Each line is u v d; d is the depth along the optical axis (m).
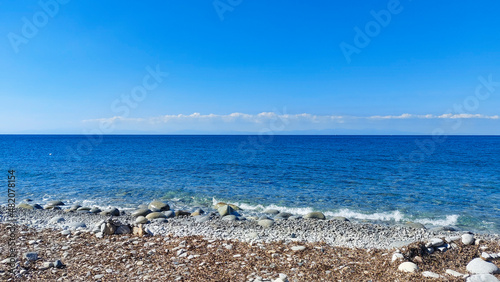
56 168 38.56
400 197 23.42
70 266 8.52
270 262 8.87
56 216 16.20
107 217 16.75
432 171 36.19
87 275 7.86
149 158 52.53
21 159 50.12
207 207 21.19
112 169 37.91
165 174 34.12
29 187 27.44
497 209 20.05
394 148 82.94
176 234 12.67
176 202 22.48
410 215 18.83
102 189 26.53
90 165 41.88
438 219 18.03
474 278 6.99
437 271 7.79
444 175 33.31
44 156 56.47
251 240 11.58
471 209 20.06
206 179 31.12
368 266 8.39
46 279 7.55
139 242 11.03
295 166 41.03
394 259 8.46
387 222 17.42
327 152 67.25
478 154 59.88
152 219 16.59
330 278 7.62
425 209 20.11
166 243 10.91
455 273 7.45
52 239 11.34
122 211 19.05
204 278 7.64
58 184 28.64
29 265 8.51
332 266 8.47
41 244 10.67
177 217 17.61
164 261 8.98
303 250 10.00
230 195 24.33
